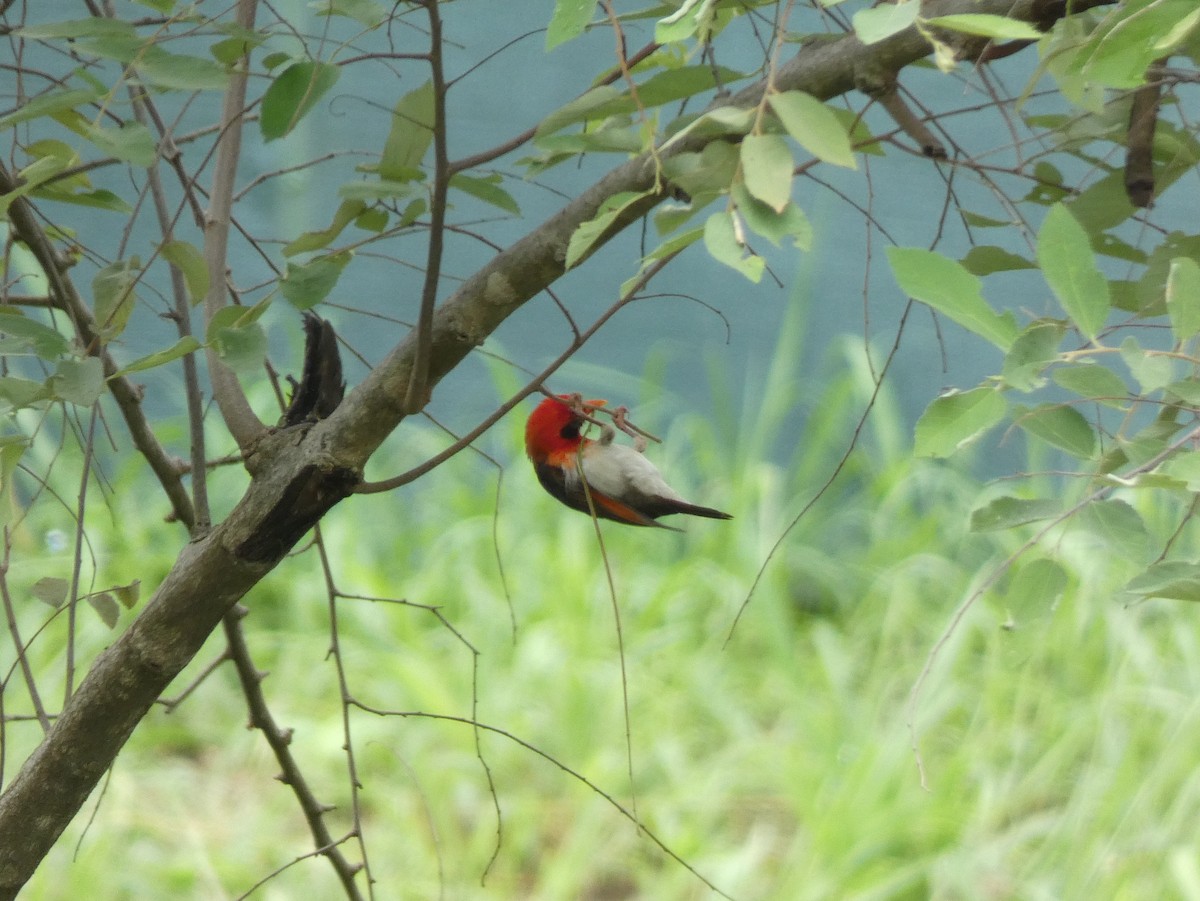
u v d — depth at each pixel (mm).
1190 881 9359
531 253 3479
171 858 10344
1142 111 4000
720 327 14945
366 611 12969
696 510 4969
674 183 3135
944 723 12008
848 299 14695
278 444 3586
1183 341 2809
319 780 11398
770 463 15688
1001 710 11945
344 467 3529
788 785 10812
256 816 10977
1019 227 4258
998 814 10758
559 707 11719
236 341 3299
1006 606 3383
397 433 14672
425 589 13336
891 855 10297
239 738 11820
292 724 11891
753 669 12656
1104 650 12461
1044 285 12148
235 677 12609
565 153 3857
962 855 10039
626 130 3318
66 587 3740
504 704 11891
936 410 2918
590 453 5098
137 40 3338
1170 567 2928
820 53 3365
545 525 14102
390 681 12336
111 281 4105
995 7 3363
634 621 13180
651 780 11367
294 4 10883
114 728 3693
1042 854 10273
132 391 4645
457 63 13328
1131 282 3988
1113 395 2799
